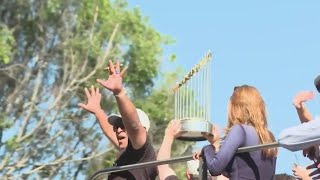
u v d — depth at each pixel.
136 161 8.12
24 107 27.83
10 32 26.78
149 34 30.02
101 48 28.84
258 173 7.42
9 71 27.55
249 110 7.58
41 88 28.02
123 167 8.12
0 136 27.52
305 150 7.54
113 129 8.52
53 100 27.98
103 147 28.59
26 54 28.09
